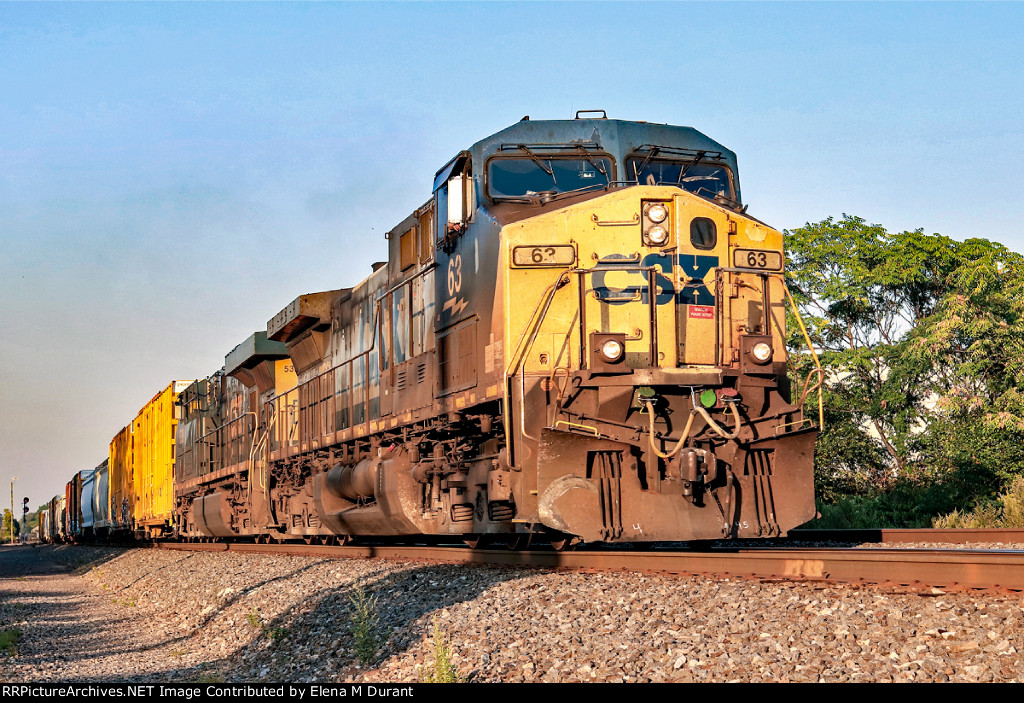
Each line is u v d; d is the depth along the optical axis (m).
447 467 13.02
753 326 10.98
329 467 18.12
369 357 16.31
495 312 11.11
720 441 10.45
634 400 10.36
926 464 25.34
